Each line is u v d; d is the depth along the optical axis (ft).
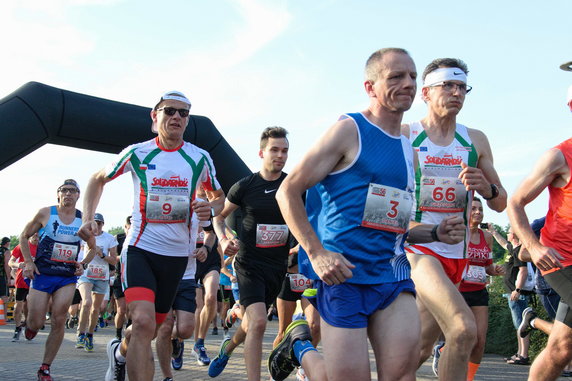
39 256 21.17
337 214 9.45
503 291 36.14
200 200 14.87
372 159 9.39
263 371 23.16
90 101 37.55
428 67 14.12
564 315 12.67
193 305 19.61
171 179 14.88
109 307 56.03
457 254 13.58
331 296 9.29
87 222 14.67
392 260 9.66
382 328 9.29
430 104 14.10
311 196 9.89
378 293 9.32
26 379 20.34
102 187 15.20
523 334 22.39
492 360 29.73
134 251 14.51
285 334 12.34
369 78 9.63
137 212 14.71
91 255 23.77
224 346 19.65
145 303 13.64
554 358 12.75
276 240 17.70
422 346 14.76
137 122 38.73
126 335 16.52
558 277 12.96
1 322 50.93
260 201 17.81
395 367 9.02
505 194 13.51
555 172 13.10
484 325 18.37
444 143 14.01
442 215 13.88
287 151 17.94
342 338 9.11
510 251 28.48
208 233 18.72
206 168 15.67
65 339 37.37
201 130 42.93
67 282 21.17
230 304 45.03
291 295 19.38
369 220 9.35
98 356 28.14
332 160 9.21
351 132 9.37
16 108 34.32
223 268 29.09
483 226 22.95
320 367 11.15
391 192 9.49
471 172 12.23
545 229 13.56
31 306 20.94
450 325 11.92
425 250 13.25
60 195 21.99
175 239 14.82
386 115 9.65
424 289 12.57
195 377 21.35
